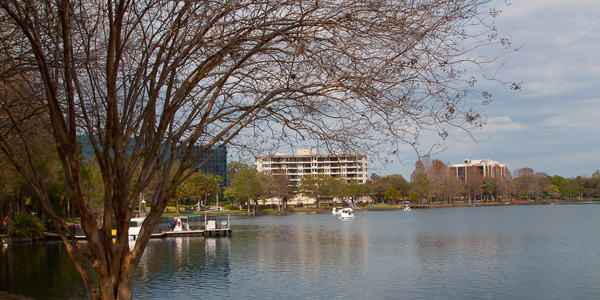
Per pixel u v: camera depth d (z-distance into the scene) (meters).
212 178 111.75
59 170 39.75
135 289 21.16
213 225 47.94
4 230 40.97
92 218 6.62
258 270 26.00
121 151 6.95
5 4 6.36
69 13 6.59
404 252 33.34
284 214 111.38
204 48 7.65
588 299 18.94
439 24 6.74
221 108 8.31
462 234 47.44
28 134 9.67
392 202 155.62
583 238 41.84
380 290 20.70
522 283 21.91
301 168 127.88
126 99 7.77
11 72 9.27
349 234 50.03
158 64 7.36
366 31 7.00
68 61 6.51
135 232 42.81
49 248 35.09
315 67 7.23
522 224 61.59
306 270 25.92
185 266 27.56
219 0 7.47
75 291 19.64
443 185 151.38
